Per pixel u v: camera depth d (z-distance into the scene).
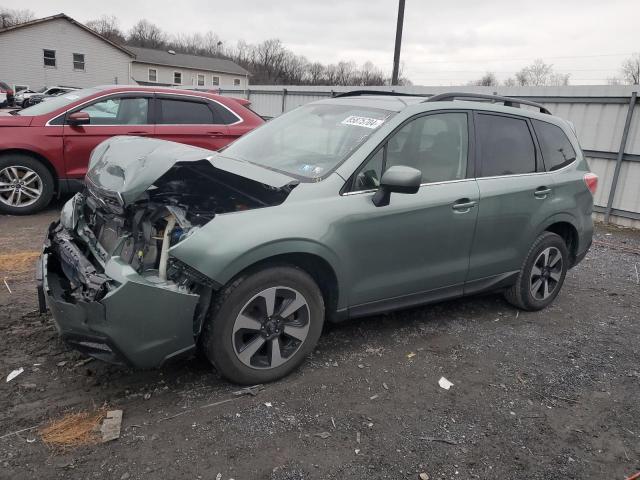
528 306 4.72
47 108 7.07
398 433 2.90
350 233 3.32
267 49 99.19
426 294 3.91
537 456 2.82
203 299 2.94
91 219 3.62
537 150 4.54
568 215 4.70
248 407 3.01
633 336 4.45
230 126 7.82
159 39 105.62
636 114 8.87
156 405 2.98
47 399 2.96
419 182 3.27
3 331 3.70
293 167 3.59
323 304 3.38
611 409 3.31
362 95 4.49
